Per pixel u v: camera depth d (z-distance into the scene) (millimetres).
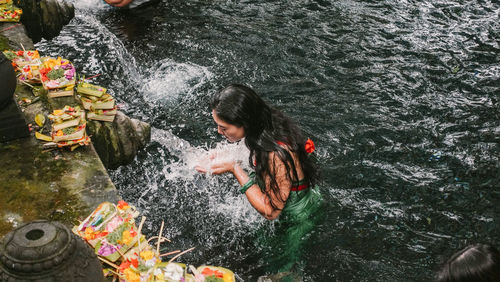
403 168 4656
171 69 6234
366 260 3750
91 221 3088
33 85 4480
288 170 3492
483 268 1834
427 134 5094
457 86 5844
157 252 2980
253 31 7070
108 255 2916
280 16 7477
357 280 3615
